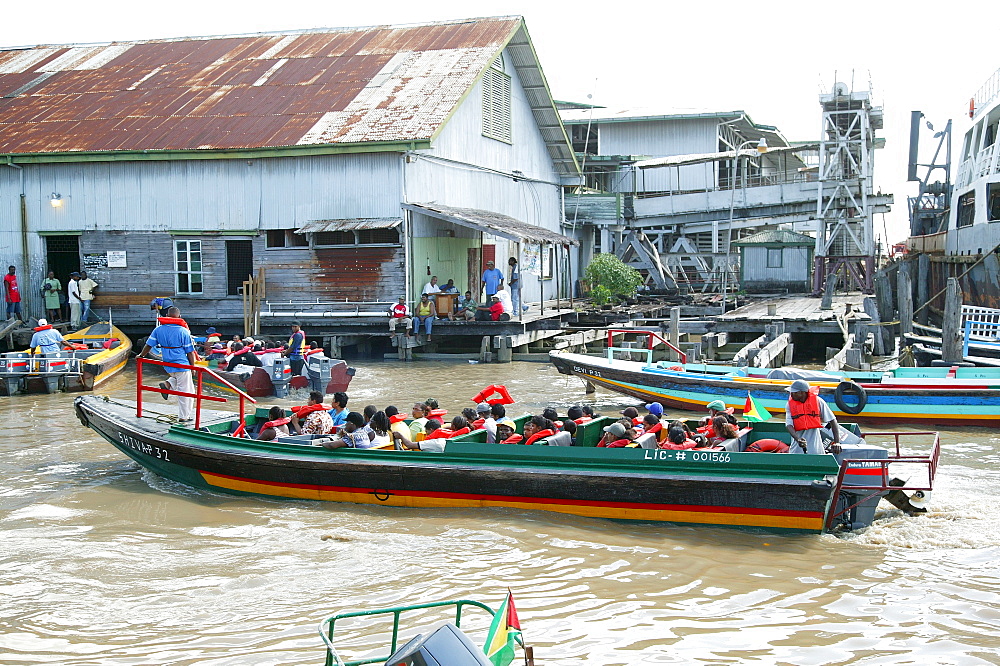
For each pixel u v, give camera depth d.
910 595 7.96
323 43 31.05
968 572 8.49
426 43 29.77
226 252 26.02
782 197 37.97
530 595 8.02
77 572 8.62
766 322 25.12
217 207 25.81
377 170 24.56
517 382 21.14
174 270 26.22
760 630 7.28
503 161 31.12
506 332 24.38
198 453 11.34
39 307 27.06
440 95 26.03
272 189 25.44
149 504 10.95
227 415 13.52
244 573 8.59
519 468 10.16
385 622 7.47
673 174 41.94
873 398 15.70
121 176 26.33
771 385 16.23
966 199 27.00
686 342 24.67
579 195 38.34
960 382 15.45
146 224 26.27
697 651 6.91
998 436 14.86
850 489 9.65
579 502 10.05
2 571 8.64
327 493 10.84
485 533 9.66
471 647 4.32
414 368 23.52
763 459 9.48
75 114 28.06
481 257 30.06
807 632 7.24
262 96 27.67
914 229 37.22
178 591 8.15
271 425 11.91
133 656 6.91
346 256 25.05
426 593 8.09
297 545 9.40
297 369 20.17
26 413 17.28
